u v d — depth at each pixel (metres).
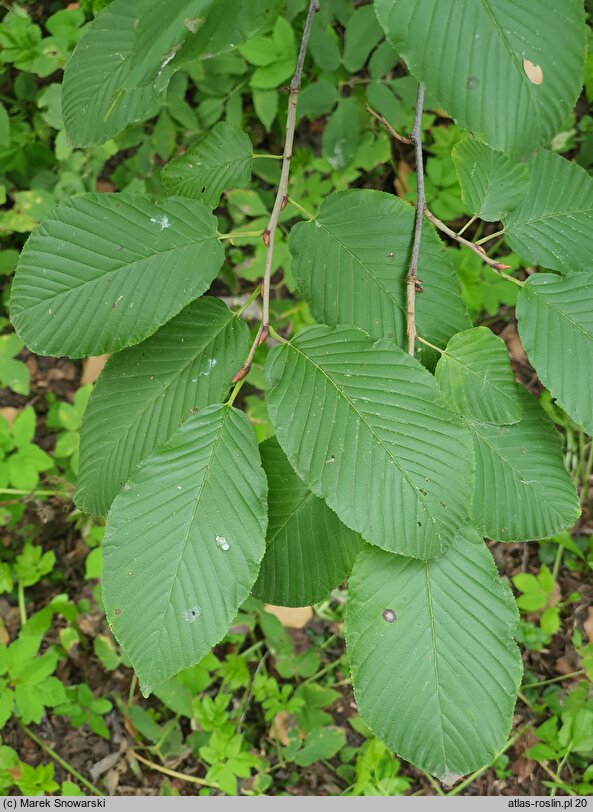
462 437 0.41
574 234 0.47
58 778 0.87
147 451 0.45
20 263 0.44
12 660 0.76
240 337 0.45
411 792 0.86
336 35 0.82
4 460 0.84
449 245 0.97
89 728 0.89
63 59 0.79
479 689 0.42
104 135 0.44
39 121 0.89
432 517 0.40
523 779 0.85
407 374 0.42
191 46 0.39
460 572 0.43
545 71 0.36
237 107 0.83
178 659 0.41
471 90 0.37
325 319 0.45
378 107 0.79
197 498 0.42
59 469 0.95
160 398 0.45
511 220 0.48
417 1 0.36
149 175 0.88
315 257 0.46
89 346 0.43
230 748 0.79
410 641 0.42
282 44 0.77
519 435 0.46
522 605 0.82
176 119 0.82
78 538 0.96
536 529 0.46
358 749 0.87
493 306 0.86
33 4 0.92
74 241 0.44
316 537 0.46
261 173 0.87
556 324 0.45
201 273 0.44
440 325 0.46
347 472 0.41
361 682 0.42
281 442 0.41
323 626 0.92
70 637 0.87
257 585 0.46
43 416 0.99
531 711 0.87
